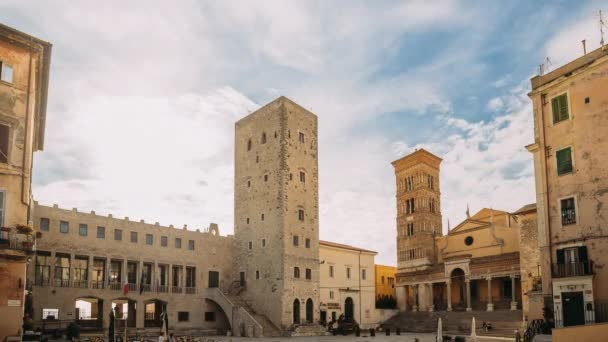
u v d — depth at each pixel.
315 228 79.38
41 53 33.16
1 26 30.81
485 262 83.62
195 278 74.31
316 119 84.69
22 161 31.14
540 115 39.97
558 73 39.31
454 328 78.25
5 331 28.48
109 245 65.44
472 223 95.50
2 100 30.77
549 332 37.19
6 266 29.09
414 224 103.56
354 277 89.75
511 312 75.44
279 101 78.50
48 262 60.09
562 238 37.00
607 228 34.25
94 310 76.06
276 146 77.44
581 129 36.94
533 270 66.62
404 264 103.62
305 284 74.88
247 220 79.44
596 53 36.84
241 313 69.62
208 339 56.31
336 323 77.50
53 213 60.62
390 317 93.75
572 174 37.00
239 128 85.25
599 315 33.47
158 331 66.56
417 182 104.81
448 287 88.75
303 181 79.00
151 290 68.62
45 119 41.09
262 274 74.56
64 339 52.44
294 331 68.88
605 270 33.84
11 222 30.00
